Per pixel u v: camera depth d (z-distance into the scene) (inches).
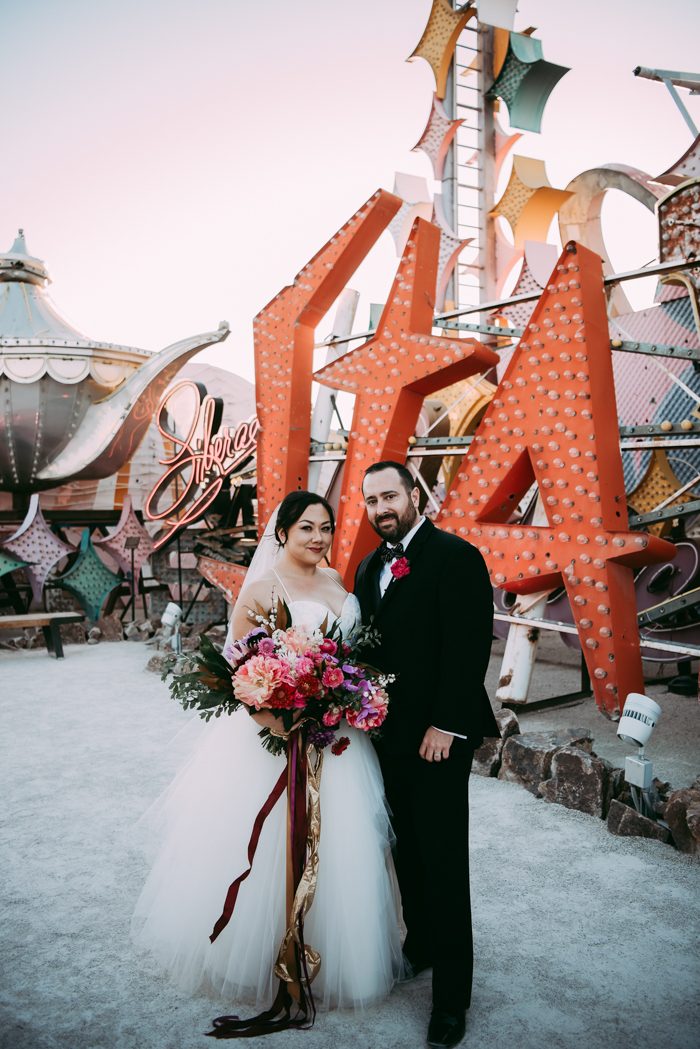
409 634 95.2
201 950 95.8
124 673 310.0
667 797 156.2
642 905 116.0
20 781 178.5
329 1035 87.3
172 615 336.2
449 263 475.2
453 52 547.8
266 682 86.6
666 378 260.5
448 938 87.5
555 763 159.8
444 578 93.5
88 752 201.0
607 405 196.7
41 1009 92.0
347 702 88.3
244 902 94.0
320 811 94.0
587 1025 87.6
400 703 95.2
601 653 192.9
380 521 97.7
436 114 549.0
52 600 467.5
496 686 280.5
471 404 370.3
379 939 93.4
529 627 225.9
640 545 183.5
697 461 274.1
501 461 212.7
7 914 116.1
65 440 508.4
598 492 191.2
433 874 89.2
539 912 114.7
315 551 100.0
